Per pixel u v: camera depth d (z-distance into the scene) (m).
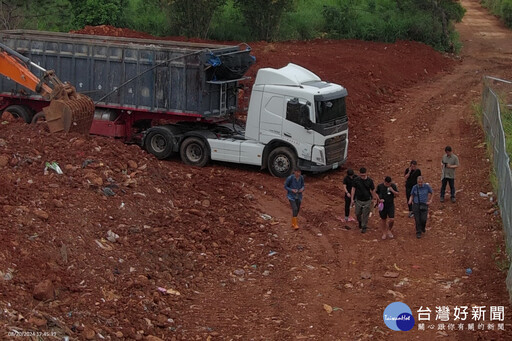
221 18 46.12
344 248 17.41
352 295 14.82
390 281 15.55
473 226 18.78
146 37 39.47
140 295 13.53
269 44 41.81
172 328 12.84
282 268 16.14
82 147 19.30
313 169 22.31
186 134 23.25
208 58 22.12
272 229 18.39
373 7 51.94
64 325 11.48
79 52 23.47
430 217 19.59
